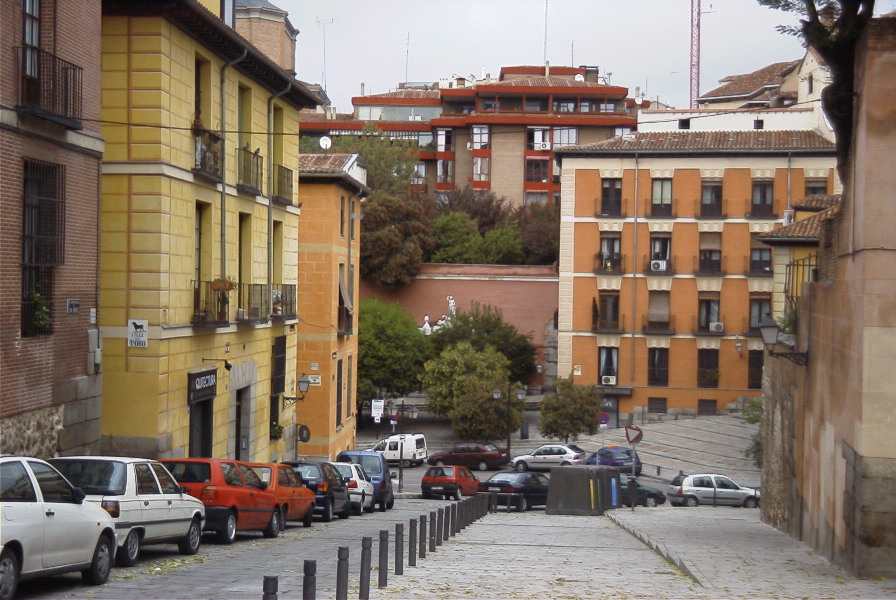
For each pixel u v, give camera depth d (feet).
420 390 239.30
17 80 61.87
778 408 92.94
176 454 86.79
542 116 339.98
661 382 217.77
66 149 68.39
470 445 198.18
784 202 213.25
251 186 102.94
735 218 215.31
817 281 75.77
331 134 358.84
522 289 254.68
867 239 55.26
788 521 85.66
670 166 216.74
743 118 227.61
